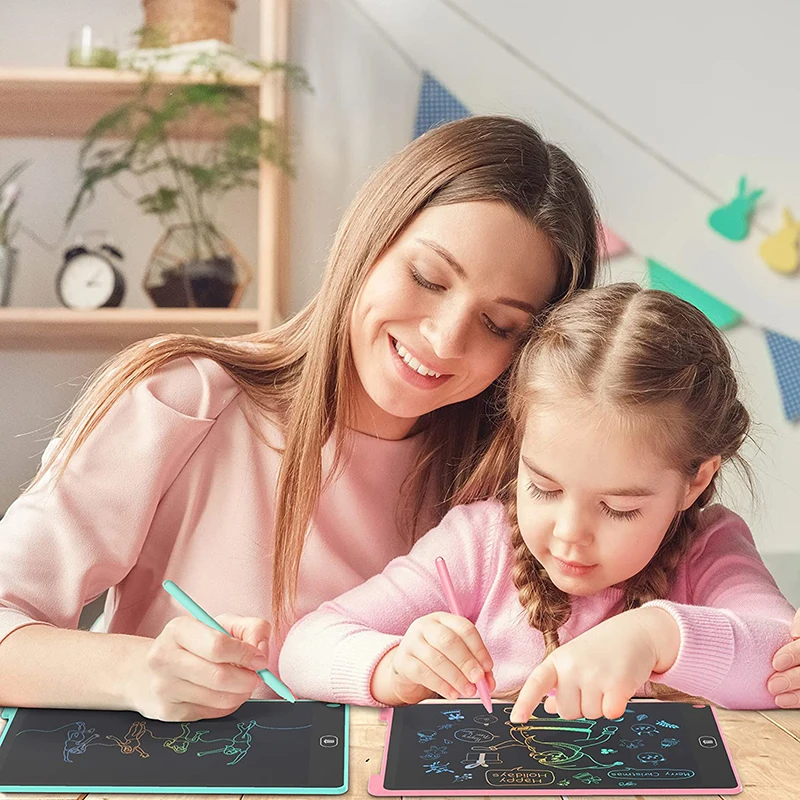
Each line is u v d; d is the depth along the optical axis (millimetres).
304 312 1146
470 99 2574
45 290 2480
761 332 2607
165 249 2316
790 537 2580
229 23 2334
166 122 2297
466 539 1052
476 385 999
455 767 683
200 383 1041
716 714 780
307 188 2562
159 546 1063
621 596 1004
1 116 2395
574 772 678
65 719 752
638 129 2586
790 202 2586
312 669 867
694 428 893
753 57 2572
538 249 959
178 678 740
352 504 1098
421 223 953
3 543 922
